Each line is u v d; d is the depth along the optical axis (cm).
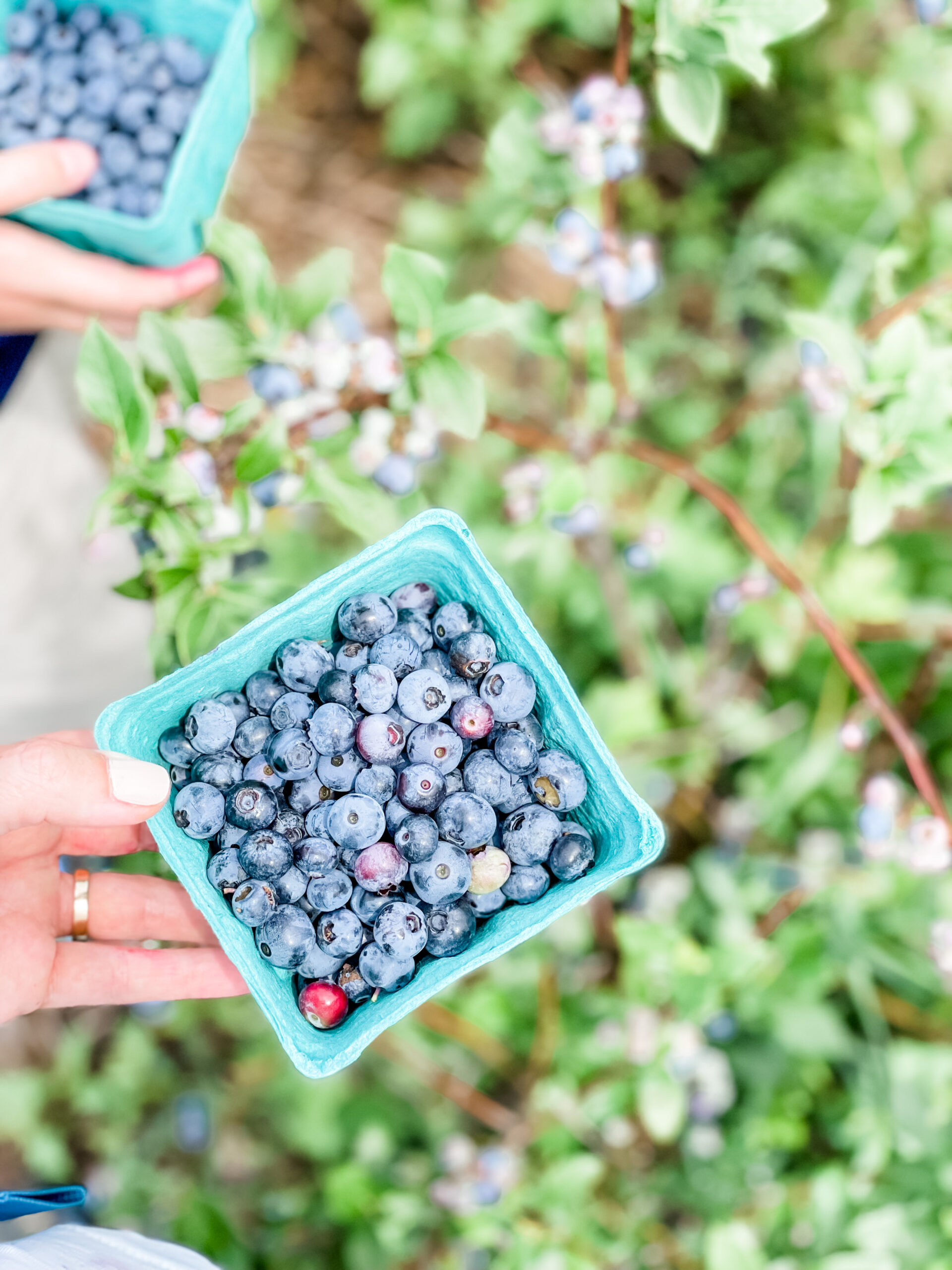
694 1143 71
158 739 46
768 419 75
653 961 62
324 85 104
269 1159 88
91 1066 94
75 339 72
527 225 64
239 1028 84
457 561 45
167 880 56
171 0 62
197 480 51
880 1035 70
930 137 78
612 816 44
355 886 43
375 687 43
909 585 77
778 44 81
